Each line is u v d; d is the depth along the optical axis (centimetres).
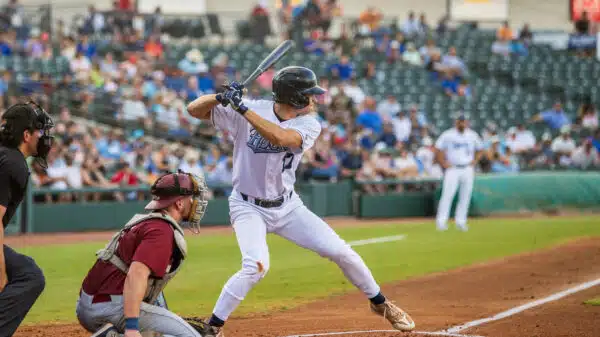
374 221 3262
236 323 1312
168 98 3588
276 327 1270
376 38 4841
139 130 3456
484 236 2631
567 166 3806
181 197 895
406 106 4262
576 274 1812
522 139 3919
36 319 1380
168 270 891
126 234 876
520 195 3378
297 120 1037
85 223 2903
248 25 4772
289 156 1041
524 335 1191
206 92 3834
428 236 2658
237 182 1059
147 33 4350
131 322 834
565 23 5872
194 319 995
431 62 4653
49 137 981
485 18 5797
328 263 2058
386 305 1146
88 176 2938
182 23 4588
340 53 4619
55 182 2867
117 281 874
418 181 3422
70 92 3538
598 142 4025
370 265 2008
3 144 953
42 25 4209
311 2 4712
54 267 2014
